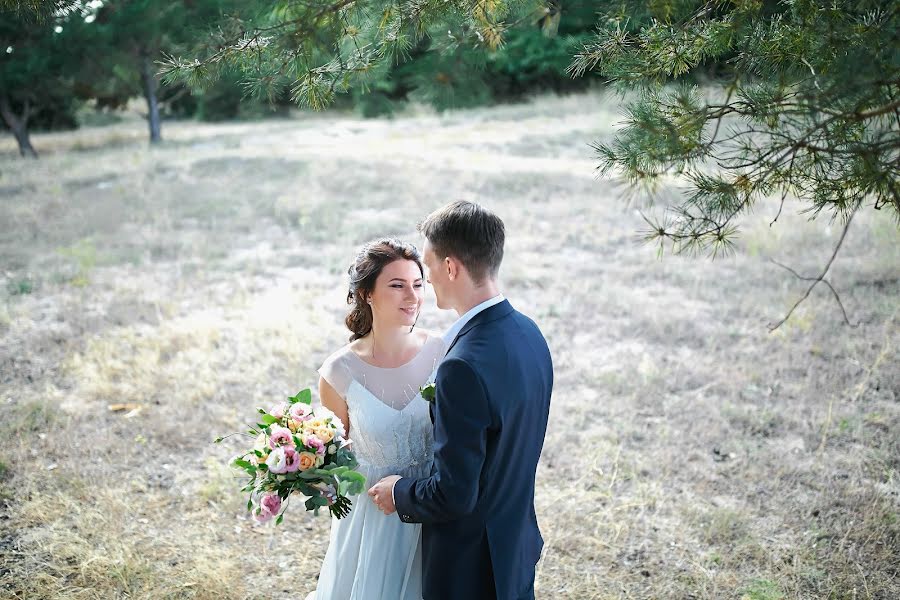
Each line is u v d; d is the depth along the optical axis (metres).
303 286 7.72
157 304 7.08
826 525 3.82
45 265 8.52
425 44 2.72
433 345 2.67
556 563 3.61
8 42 8.27
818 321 6.46
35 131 28.95
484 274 2.15
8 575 3.44
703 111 2.16
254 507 2.36
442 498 2.03
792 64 2.11
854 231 8.85
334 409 2.62
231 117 26.80
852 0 2.11
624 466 4.43
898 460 4.41
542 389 2.22
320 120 22.98
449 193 11.52
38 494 4.10
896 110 1.95
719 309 6.93
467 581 2.20
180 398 5.24
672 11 2.31
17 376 5.67
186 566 3.56
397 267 2.53
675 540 3.76
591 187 11.70
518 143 15.61
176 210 11.12
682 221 2.38
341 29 2.43
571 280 7.84
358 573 2.60
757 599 3.30
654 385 5.45
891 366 5.57
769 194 2.26
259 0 2.40
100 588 3.39
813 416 4.94
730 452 4.57
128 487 4.23
